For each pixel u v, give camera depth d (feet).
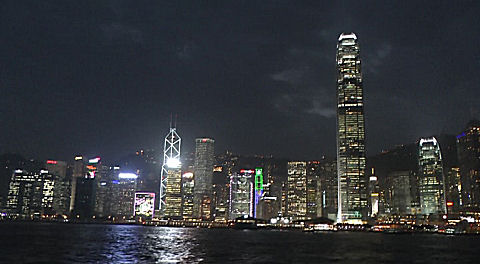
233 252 458.91
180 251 461.78
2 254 392.68
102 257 374.22
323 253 468.34
